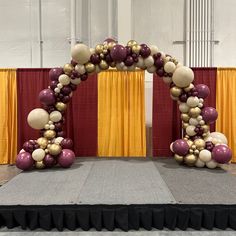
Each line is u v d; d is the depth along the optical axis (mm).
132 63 4062
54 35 5547
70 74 4078
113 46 3977
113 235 2543
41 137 4086
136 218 2621
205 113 4059
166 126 5039
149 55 4082
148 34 5500
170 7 5461
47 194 2916
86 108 5082
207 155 3914
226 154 3818
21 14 5543
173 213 2617
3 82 5156
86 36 5504
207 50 5332
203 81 5031
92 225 2670
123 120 5094
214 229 2641
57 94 4086
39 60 5562
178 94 4105
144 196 2832
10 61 5582
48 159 3932
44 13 5527
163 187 3133
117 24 5266
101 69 4152
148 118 5441
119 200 2721
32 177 3574
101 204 2631
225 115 5043
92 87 5059
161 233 2570
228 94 5051
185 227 2623
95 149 5094
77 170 3941
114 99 5062
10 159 5215
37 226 2660
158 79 5004
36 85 5117
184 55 5484
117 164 4328
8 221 2652
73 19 5359
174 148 4062
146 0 5465
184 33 5461
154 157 4902
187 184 3252
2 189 3088
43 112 4031
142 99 5055
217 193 2926
